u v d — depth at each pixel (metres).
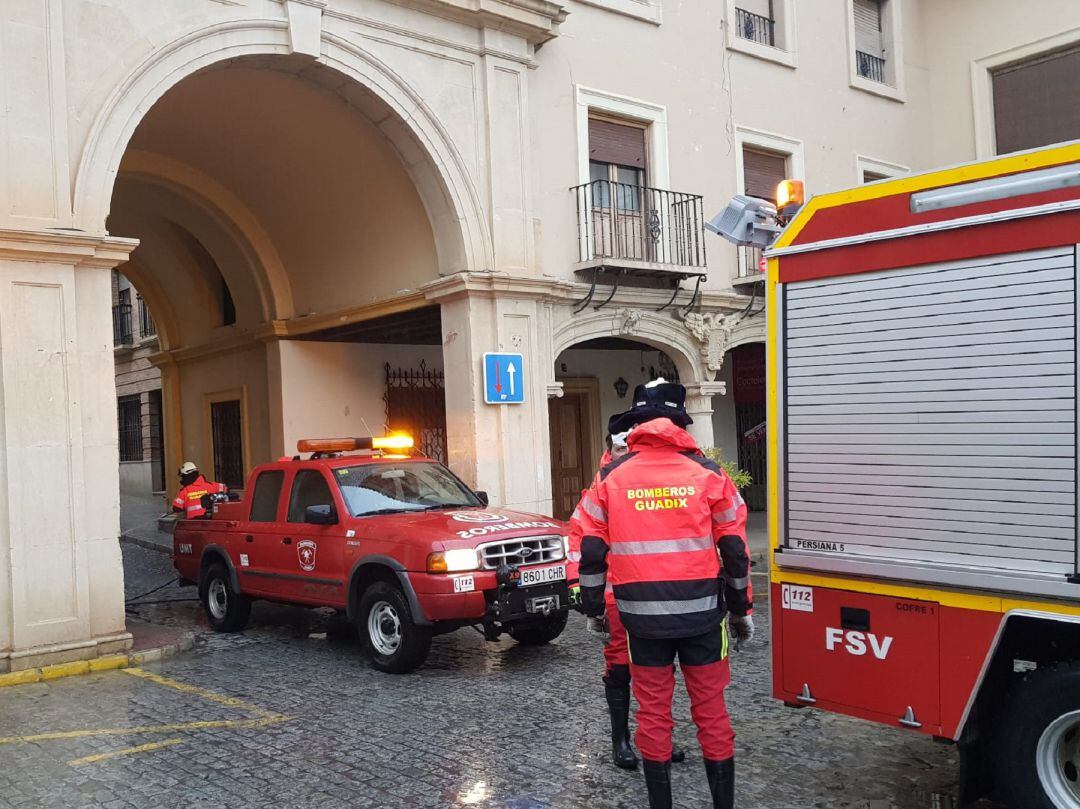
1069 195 3.88
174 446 17.14
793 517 4.72
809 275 4.70
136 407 22.62
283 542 8.45
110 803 4.81
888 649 4.34
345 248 12.84
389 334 13.97
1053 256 3.89
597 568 4.21
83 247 7.78
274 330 13.72
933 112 18.28
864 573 4.40
